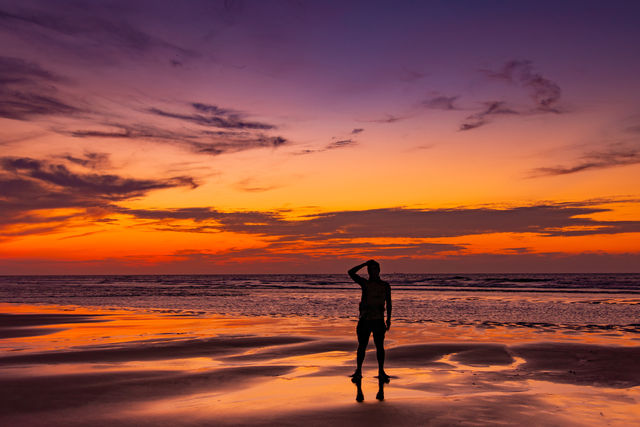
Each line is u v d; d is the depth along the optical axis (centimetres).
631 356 1084
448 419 527
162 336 1462
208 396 664
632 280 10294
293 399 635
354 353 1123
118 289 6744
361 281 675
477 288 6662
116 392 691
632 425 526
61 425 520
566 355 1097
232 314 2419
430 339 1417
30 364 959
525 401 623
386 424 505
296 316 2269
